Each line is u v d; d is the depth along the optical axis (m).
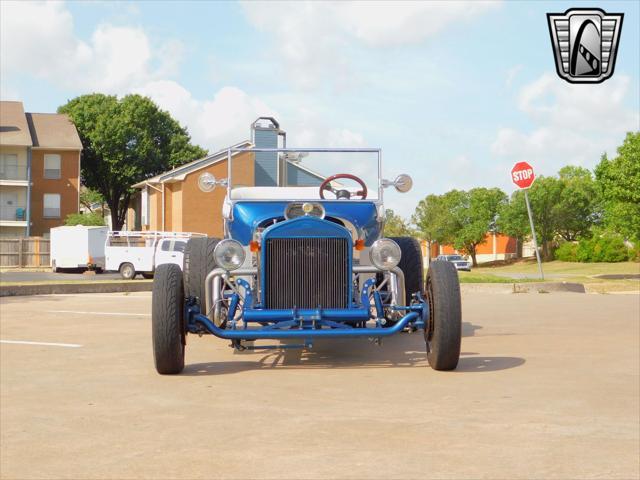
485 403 5.13
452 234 74.06
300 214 7.04
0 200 49.09
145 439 4.27
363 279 6.82
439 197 74.62
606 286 22.52
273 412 4.92
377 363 7.07
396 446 4.04
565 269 55.31
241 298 6.69
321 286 6.50
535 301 15.20
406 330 8.80
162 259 29.73
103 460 3.87
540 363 6.98
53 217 50.75
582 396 5.37
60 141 50.53
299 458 3.84
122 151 57.97
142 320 11.62
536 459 3.79
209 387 5.87
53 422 4.73
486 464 3.71
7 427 4.61
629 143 39.56
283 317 6.43
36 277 30.58
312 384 5.94
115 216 61.03
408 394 5.48
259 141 9.09
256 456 3.89
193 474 3.60
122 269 29.98
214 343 8.74
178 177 41.81
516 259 75.12
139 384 6.05
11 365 7.14
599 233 67.88
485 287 19.53
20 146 48.94
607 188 40.78
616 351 7.80
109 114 58.19
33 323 11.18
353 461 3.78
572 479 3.47
